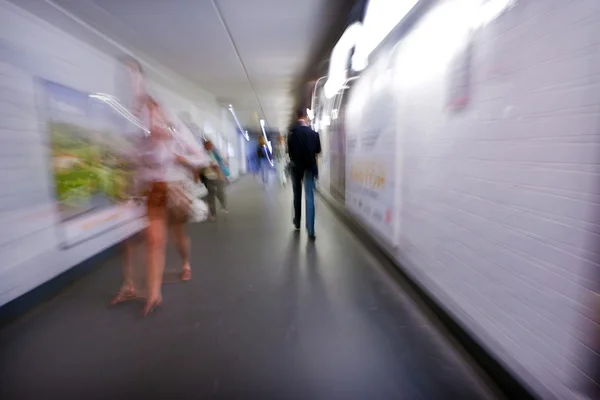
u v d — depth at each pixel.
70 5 3.12
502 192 1.56
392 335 2.14
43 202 2.97
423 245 2.50
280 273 3.21
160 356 1.98
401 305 2.54
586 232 1.14
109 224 3.97
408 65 2.71
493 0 1.59
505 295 1.56
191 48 4.95
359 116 4.51
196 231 4.86
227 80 7.41
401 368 1.82
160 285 2.82
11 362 1.96
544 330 1.33
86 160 3.60
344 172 5.59
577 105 1.15
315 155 4.21
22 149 2.77
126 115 4.51
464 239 1.91
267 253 3.81
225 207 6.18
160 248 2.62
